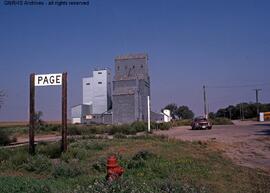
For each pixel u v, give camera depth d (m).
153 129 50.69
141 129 48.19
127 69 83.62
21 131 51.53
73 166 12.98
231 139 28.95
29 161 14.14
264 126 52.09
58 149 17.09
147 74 84.19
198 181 11.73
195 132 41.59
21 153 15.82
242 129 44.81
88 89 86.56
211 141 26.53
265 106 129.75
